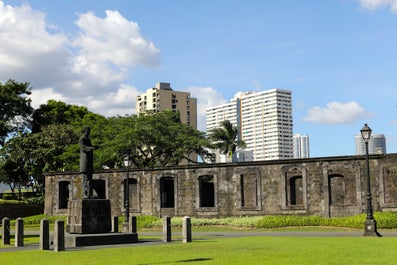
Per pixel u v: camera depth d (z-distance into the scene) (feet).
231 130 226.99
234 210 138.41
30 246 80.69
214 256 56.65
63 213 164.66
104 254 62.03
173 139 198.18
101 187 163.02
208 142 208.33
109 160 184.03
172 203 155.43
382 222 109.40
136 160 194.59
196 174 144.56
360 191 123.03
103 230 84.53
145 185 151.84
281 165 133.49
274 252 59.57
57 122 233.96
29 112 224.33
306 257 53.11
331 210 126.11
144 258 56.18
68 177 165.37
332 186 129.80
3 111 211.61
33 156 199.93
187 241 81.20
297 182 135.23
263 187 135.33
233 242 77.66
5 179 207.92
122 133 184.85
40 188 204.54
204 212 142.10
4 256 62.23
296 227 118.52
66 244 78.48
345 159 125.70
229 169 140.46
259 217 128.57
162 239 88.84
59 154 200.64
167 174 148.66
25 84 219.61
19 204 186.50
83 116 243.40
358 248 62.13
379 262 48.06
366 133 92.89
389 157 120.88
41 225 72.18
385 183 120.78
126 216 121.19
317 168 129.08
